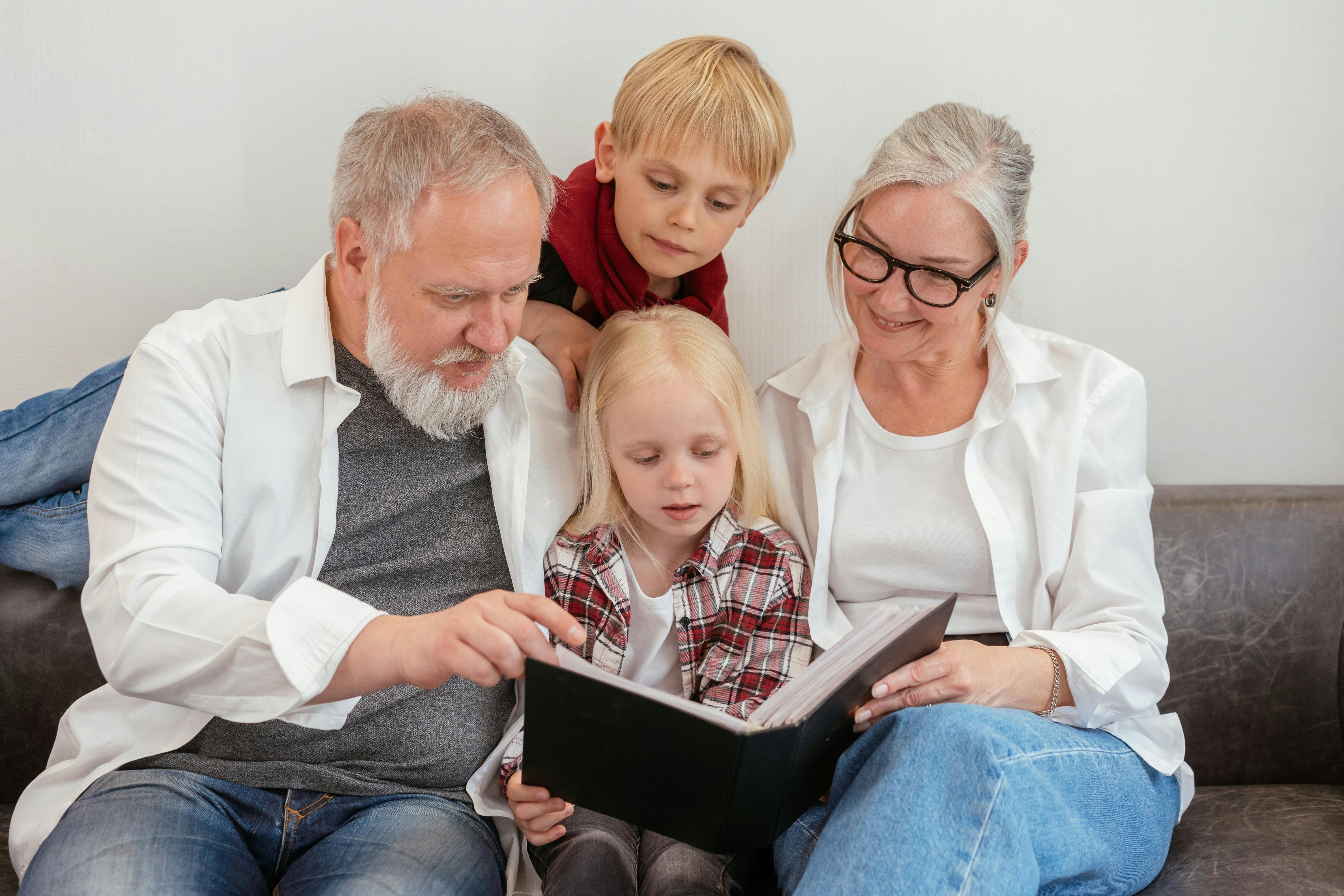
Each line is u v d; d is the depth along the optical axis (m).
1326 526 1.49
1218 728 1.45
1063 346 1.29
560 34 1.52
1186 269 1.58
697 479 1.24
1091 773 1.06
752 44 1.53
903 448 1.29
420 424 1.14
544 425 1.32
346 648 0.96
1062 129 1.54
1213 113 1.54
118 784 1.09
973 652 1.10
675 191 1.32
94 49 1.51
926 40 1.52
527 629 0.94
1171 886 1.16
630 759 0.92
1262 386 1.61
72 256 1.57
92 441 1.35
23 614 1.40
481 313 1.07
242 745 1.13
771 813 0.95
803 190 1.57
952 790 0.94
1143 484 1.28
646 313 1.32
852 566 1.31
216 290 1.58
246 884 1.06
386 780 1.16
